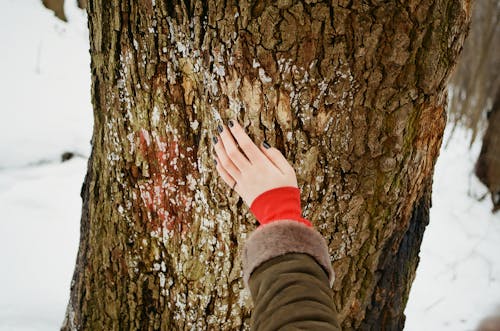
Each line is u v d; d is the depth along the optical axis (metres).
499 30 5.08
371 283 1.45
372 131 1.17
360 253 1.38
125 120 1.28
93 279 1.58
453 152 5.23
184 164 1.25
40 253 3.18
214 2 1.05
